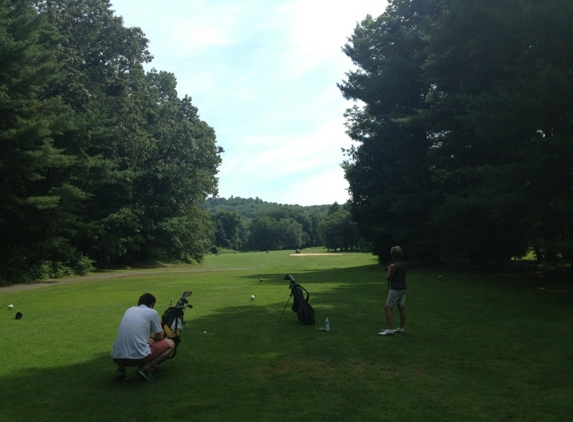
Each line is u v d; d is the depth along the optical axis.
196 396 5.58
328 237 123.19
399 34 32.16
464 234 24.31
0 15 25.02
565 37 15.79
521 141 18.25
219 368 6.77
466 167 20.55
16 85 24.41
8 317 12.41
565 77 14.75
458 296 14.70
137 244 49.66
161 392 5.74
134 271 41.44
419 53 28.88
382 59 32.31
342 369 6.66
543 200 16.27
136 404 5.32
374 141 34.09
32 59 25.59
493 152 22.50
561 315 11.11
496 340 8.42
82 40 38.06
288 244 160.25
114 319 11.49
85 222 39.22
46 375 6.54
